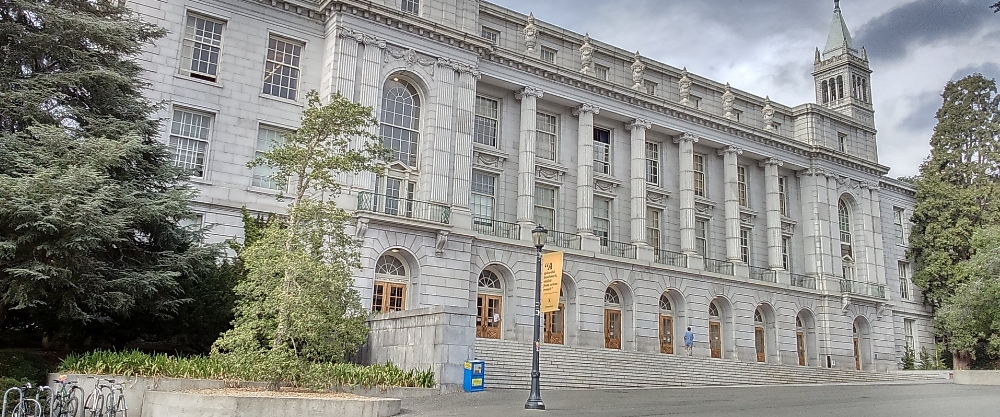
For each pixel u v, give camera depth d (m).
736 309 44.22
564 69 40.03
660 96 46.59
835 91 56.62
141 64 29.45
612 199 42.50
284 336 19.09
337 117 20.89
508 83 38.66
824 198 50.50
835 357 47.50
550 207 40.38
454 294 33.03
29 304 18.14
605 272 39.28
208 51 31.39
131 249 21.73
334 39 32.62
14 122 20.45
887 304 51.81
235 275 23.83
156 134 23.72
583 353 32.03
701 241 46.09
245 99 31.45
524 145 38.78
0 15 20.89
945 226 54.19
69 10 22.28
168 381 18.41
